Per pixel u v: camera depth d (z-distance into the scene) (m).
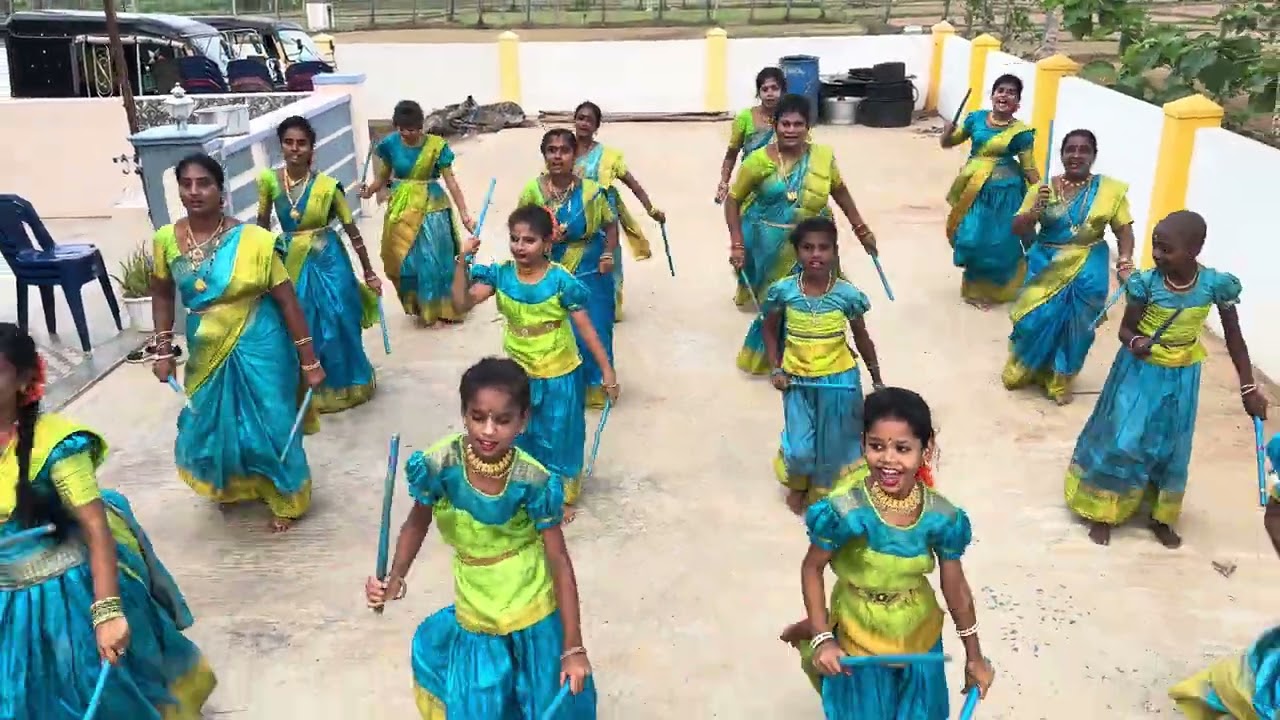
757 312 8.30
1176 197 8.49
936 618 3.31
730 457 5.93
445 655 3.40
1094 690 4.05
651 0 25.75
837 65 17.56
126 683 3.32
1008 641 4.34
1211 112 8.27
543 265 5.00
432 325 8.06
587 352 6.40
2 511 3.09
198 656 3.76
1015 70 12.83
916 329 7.94
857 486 3.18
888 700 3.28
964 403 6.61
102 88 12.38
